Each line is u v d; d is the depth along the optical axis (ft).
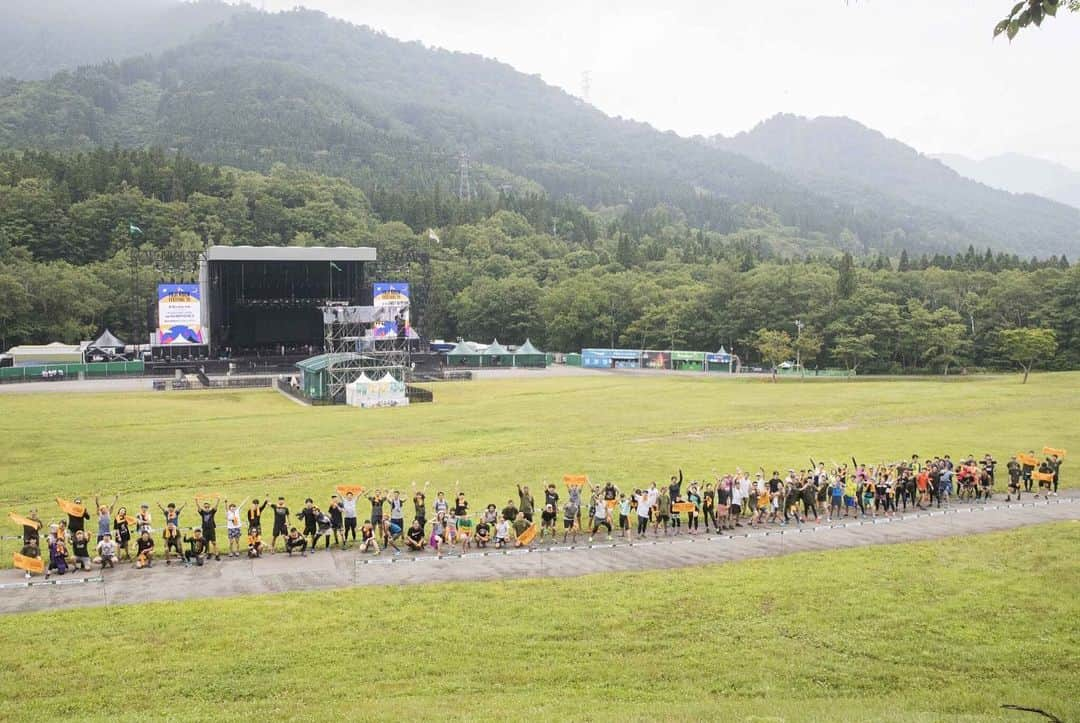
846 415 277.64
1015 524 137.59
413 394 343.46
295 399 360.89
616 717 66.18
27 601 100.89
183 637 88.38
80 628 90.79
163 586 106.52
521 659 83.41
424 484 172.14
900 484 148.36
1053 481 161.58
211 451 215.51
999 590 101.91
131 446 223.30
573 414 292.61
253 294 559.79
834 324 527.81
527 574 111.24
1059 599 98.43
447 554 121.29
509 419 280.92
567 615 94.79
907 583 104.99
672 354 558.97
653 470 183.83
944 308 510.58
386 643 86.99
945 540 126.21
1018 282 529.04
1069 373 461.37
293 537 121.29
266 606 97.81
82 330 567.18
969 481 158.30
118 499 161.99
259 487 171.63
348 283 560.61
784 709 69.21
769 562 115.55
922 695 74.69
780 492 142.31
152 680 78.43
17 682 78.02
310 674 79.71
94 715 71.20
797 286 576.61
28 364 479.41
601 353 588.50
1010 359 500.33
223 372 485.97
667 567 114.42
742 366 577.84
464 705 71.26
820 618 93.50
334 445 225.56
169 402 339.98
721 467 186.91
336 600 100.07
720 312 600.80
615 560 118.11
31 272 560.61
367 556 120.67
